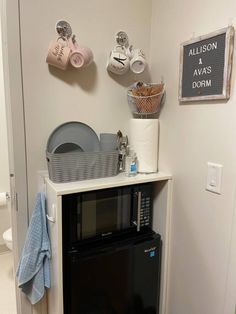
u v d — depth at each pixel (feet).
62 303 3.83
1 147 8.12
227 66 3.38
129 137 4.75
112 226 4.31
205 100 3.79
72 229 3.92
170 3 4.29
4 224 8.51
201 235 4.03
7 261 8.19
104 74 4.51
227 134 3.53
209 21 3.65
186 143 4.17
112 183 3.98
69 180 3.94
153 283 4.62
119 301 4.32
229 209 3.58
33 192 4.21
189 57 3.92
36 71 3.99
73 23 4.14
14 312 6.09
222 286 3.75
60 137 4.12
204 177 3.91
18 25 3.78
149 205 4.59
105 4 4.35
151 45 4.78
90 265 3.94
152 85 4.42
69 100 4.29
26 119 4.01
